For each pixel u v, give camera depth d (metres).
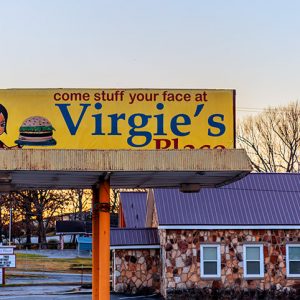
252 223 34.03
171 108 13.96
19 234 81.94
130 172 13.77
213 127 13.96
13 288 39.66
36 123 13.73
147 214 38.66
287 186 36.56
